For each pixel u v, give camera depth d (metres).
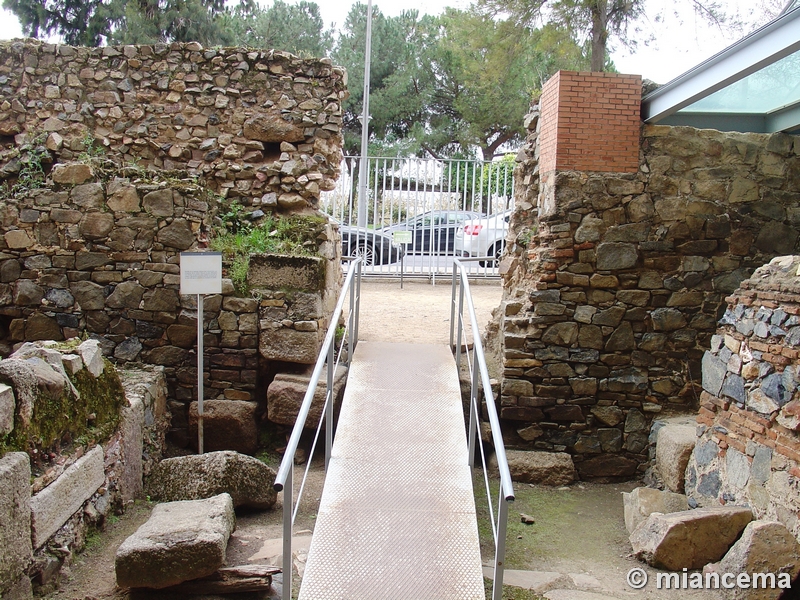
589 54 11.72
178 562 3.88
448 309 8.91
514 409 6.47
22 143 7.30
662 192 6.36
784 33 4.34
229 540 4.53
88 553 4.38
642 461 6.49
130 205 6.38
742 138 6.39
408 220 11.13
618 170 6.35
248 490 5.06
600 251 6.38
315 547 3.91
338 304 5.20
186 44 7.24
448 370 6.17
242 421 6.28
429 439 5.04
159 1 16.28
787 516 4.23
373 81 20.58
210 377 6.46
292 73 7.25
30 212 6.41
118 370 6.22
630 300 6.44
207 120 7.27
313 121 7.24
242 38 19.75
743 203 6.41
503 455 3.50
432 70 20.31
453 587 3.65
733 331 5.04
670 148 6.35
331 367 4.80
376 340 7.22
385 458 4.79
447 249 11.11
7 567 3.46
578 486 6.32
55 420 4.17
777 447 4.42
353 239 11.73
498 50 11.72
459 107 19.33
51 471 4.02
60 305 6.45
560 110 6.27
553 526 5.37
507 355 6.46
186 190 6.37
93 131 7.32
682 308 6.45
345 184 11.27
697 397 6.48
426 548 3.93
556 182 6.33
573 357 6.46
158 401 6.12
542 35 11.43
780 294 4.56
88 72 7.30
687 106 6.03
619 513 5.67
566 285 6.44
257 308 6.36
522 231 7.44
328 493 4.40
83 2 16.66
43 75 7.32
